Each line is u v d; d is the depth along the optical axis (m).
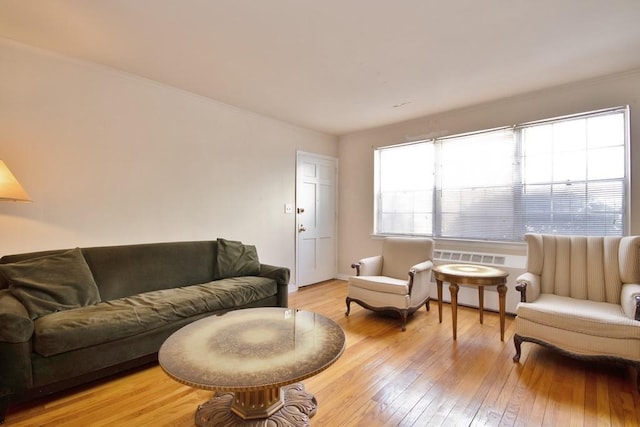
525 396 1.88
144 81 3.00
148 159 3.04
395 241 3.73
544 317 2.19
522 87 3.19
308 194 4.75
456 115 3.91
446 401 1.83
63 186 2.57
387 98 3.49
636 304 1.99
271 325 1.82
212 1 1.88
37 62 2.44
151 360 2.20
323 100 3.55
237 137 3.81
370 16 2.03
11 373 1.60
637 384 1.91
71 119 2.60
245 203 3.90
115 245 2.78
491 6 1.92
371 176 4.81
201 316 2.42
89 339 1.85
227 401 1.75
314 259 4.86
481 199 3.73
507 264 3.40
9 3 1.88
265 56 2.56
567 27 2.14
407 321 3.20
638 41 2.32
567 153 3.18
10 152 2.34
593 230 3.04
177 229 3.27
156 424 1.63
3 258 2.18
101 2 1.88
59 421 1.65
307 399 1.79
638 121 2.80
